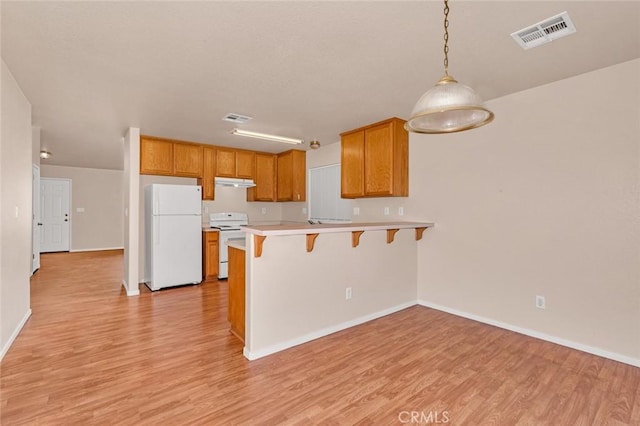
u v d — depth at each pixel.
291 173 5.91
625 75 2.48
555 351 2.68
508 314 3.17
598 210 2.62
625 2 1.75
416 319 3.47
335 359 2.54
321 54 2.34
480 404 1.96
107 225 9.13
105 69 2.56
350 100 3.30
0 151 2.42
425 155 3.90
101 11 1.82
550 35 2.09
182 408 1.90
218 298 4.23
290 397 2.02
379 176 4.05
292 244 2.81
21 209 3.07
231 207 6.10
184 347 2.75
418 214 3.97
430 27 2.00
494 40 2.15
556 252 2.85
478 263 3.41
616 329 2.53
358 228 3.07
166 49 2.25
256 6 1.78
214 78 2.74
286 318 2.77
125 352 2.63
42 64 2.47
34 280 5.25
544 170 2.91
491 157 3.29
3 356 2.52
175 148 5.07
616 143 2.52
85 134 4.78
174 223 4.75
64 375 2.26
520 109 3.06
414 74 2.68
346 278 3.24
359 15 1.87
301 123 4.12
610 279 2.56
